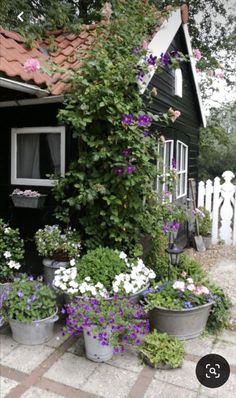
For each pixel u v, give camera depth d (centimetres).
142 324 265
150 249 409
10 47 377
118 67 330
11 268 356
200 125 762
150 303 286
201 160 1191
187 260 378
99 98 321
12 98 366
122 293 279
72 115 322
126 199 345
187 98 637
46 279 347
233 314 338
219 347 279
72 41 457
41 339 278
